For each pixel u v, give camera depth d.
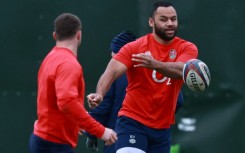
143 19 30.20
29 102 31.05
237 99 29.86
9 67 31.05
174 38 22.41
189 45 22.33
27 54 31.05
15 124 31.11
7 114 31.14
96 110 24.00
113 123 23.98
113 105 24.00
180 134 30.12
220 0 29.92
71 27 19.55
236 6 29.84
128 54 21.98
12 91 31.05
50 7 30.94
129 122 22.53
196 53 22.39
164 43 22.20
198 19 30.00
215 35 29.97
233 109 29.86
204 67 21.14
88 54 30.67
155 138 22.58
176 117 30.16
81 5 30.70
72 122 19.48
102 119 24.11
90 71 30.64
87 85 30.64
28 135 31.11
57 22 19.61
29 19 31.05
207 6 29.94
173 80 22.06
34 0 31.00
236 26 29.84
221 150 29.97
